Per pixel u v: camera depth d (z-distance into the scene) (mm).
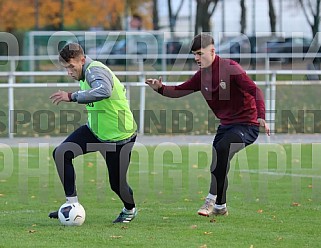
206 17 108812
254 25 109125
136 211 31344
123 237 27375
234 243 26391
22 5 104062
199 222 30672
